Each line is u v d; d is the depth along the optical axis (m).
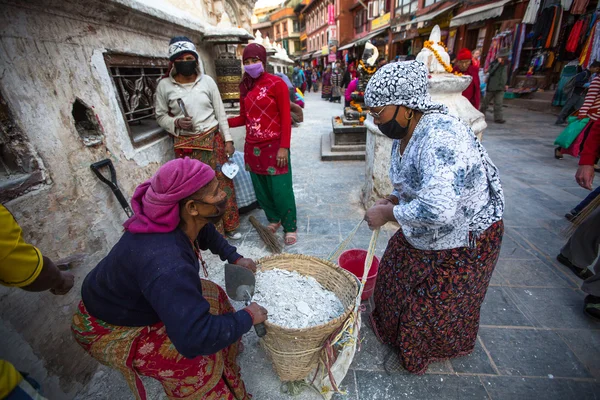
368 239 3.00
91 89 1.84
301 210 3.67
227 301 1.56
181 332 0.92
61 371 1.50
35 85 1.45
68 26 1.67
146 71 2.79
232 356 1.51
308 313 1.57
